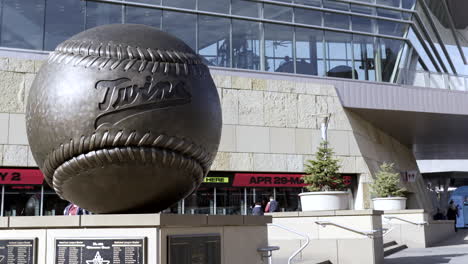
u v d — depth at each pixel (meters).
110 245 4.77
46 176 5.45
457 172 48.75
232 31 26.02
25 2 22.47
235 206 23.72
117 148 4.87
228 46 25.75
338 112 26.59
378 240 13.11
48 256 4.95
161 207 5.55
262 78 25.48
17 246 5.03
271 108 25.00
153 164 5.00
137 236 4.74
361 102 27.41
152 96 4.92
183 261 4.96
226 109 24.09
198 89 5.24
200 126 5.20
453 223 26.45
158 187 5.20
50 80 5.07
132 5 24.41
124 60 4.96
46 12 22.72
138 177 5.05
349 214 12.73
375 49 28.94
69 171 5.04
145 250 4.69
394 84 28.34
